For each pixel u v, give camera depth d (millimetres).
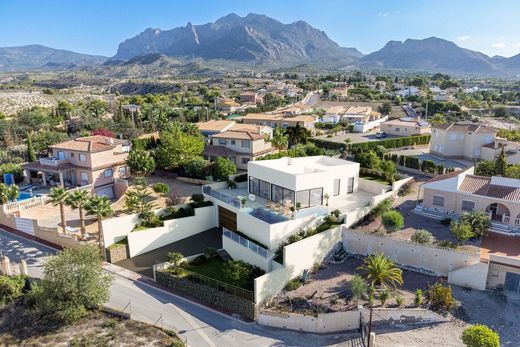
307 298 31312
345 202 45281
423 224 40688
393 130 96062
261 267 35375
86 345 26562
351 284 30281
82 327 28844
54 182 55469
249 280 33719
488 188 40719
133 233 39906
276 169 43938
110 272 37031
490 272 32344
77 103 147125
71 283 29531
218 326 29484
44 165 54906
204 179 58375
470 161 69375
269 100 162750
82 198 39594
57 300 29641
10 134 87250
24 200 47531
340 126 107500
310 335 28703
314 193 43094
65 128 97250
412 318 29062
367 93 185625
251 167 47656
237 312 31125
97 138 59531
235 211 42562
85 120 99625
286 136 69375
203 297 32844
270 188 45156
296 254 33875
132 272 37188
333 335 28703
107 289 31266
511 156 63812
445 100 165500
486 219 37125
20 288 33312
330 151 71750
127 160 57250
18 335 28078
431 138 75750
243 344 27469
